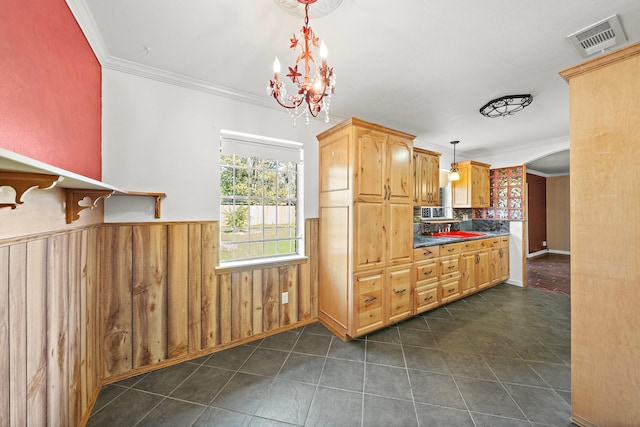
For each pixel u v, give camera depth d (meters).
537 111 2.67
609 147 1.24
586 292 1.34
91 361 1.53
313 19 1.39
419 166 3.37
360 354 2.08
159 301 1.91
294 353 2.10
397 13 1.34
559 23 1.42
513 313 2.93
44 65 1.01
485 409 1.50
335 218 2.46
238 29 1.47
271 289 2.43
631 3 1.27
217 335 2.15
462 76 1.99
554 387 1.68
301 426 1.39
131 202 1.83
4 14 0.78
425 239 3.31
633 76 1.16
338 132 2.41
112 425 1.39
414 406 1.52
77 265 1.33
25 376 0.90
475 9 1.32
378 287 2.41
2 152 0.41
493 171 4.46
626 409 1.21
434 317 2.82
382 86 2.15
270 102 2.39
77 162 1.33
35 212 0.96
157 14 1.35
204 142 2.12
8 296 0.82
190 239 2.04
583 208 1.34
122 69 1.78
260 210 2.50
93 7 1.29
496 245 3.92
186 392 1.65
